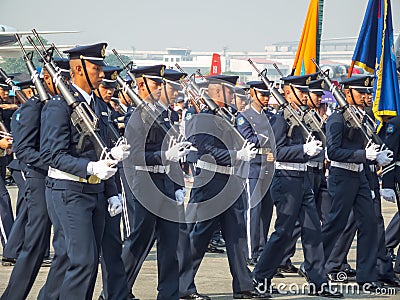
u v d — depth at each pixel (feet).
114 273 72.08
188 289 81.82
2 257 101.45
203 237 83.20
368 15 106.52
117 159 64.44
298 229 97.86
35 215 73.46
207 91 83.30
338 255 93.50
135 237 77.15
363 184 89.35
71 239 65.31
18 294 73.82
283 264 98.27
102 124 69.97
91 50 68.28
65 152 64.80
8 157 112.06
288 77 89.35
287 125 85.66
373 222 88.84
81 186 65.72
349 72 108.27
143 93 77.77
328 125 87.86
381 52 104.17
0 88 109.09
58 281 67.72
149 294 85.25
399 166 91.40
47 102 66.64
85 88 69.10
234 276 83.46
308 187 86.43
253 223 104.42
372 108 102.83
